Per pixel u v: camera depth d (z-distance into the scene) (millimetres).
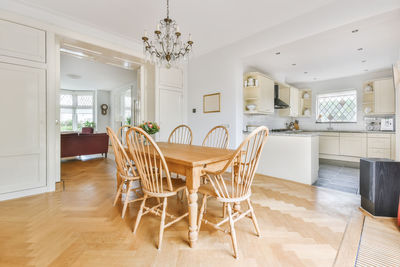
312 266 1261
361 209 2086
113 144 1922
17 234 1600
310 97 5848
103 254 1361
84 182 3074
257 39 3188
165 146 2338
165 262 1291
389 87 4328
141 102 4043
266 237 1582
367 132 4398
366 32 2701
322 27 2453
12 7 2340
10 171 2363
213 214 1997
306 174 2971
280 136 3240
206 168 1533
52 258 1314
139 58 3680
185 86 4449
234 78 3576
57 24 2693
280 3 2406
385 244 1489
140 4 2451
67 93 8695
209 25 2949
